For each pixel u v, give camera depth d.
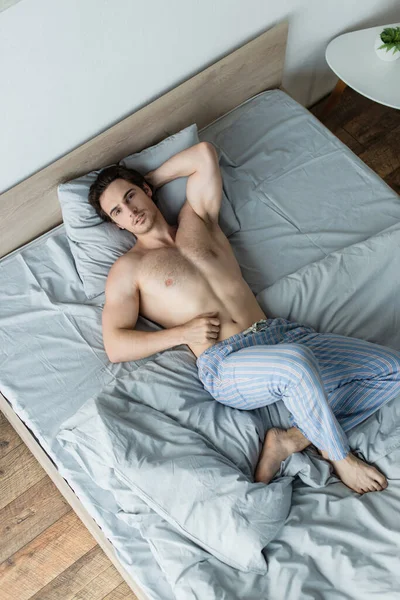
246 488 1.50
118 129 2.08
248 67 2.30
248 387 1.64
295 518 1.51
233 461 1.61
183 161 2.02
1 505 2.00
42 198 2.06
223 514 1.47
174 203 2.11
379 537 1.45
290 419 1.72
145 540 1.58
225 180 2.19
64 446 1.69
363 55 2.43
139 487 1.53
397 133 2.78
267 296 1.91
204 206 2.02
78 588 1.87
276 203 2.15
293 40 2.45
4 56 1.65
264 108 2.37
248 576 1.44
